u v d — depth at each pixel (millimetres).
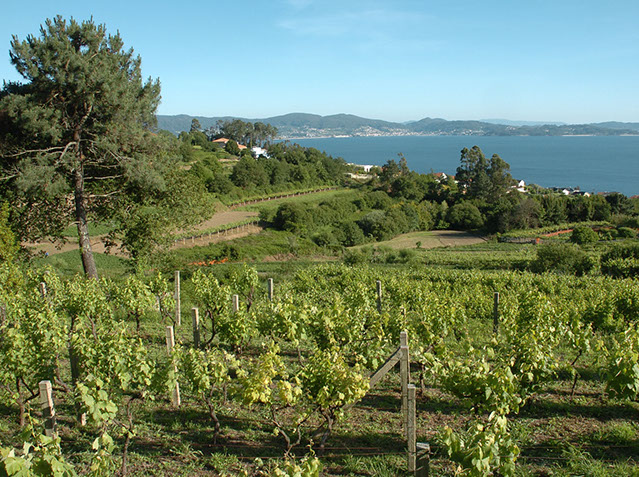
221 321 10461
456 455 4906
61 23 18172
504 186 86125
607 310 12047
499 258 37906
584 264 30578
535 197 71938
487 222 70062
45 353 7793
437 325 10297
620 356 7055
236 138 159875
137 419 7508
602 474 5598
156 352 11109
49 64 17188
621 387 7004
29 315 9805
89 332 10359
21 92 17844
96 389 5949
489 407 6543
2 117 17500
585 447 6461
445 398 8320
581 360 10242
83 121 18891
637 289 14422
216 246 44406
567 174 195875
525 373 7293
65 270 27906
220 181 73562
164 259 23359
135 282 13484
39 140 18562
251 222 58562
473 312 15609
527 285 18984
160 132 21969
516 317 12141
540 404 7957
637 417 7430
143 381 6695
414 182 94000
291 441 6848
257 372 6590
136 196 21812
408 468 5863
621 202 72750
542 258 31781
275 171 90062
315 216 63219
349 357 10117
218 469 6078
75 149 18922
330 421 6633
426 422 7426
